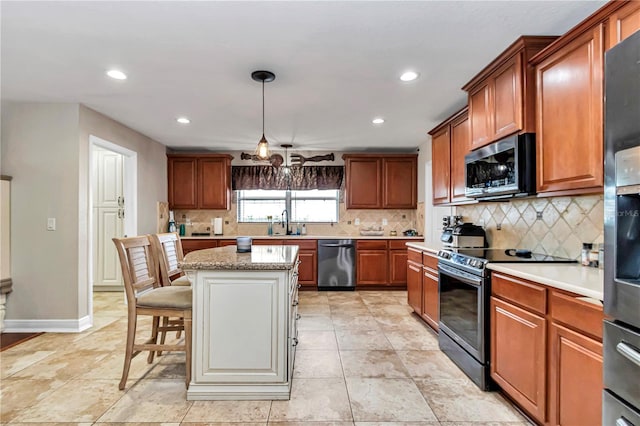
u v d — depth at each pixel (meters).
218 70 2.54
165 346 2.12
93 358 2.61
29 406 1.94
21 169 3.24
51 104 3.23
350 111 3.55
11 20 1.87
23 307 3.23
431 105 3.35
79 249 3.25
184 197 5.29
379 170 5.34
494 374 2.08
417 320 3.60
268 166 5.58
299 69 2.52
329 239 5.01
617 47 1.13
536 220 2.57
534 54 2.09
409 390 2.14
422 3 1.75
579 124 1.74
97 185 4.91
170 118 3.78
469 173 2.73
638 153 1.05
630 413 1.11
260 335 2.02
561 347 1.54
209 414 1.87
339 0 1.71
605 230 1.20
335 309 4.03
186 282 2.86
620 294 1.13
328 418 1.84
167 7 1.76
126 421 1.80
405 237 5.05
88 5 1.74
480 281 2.16
